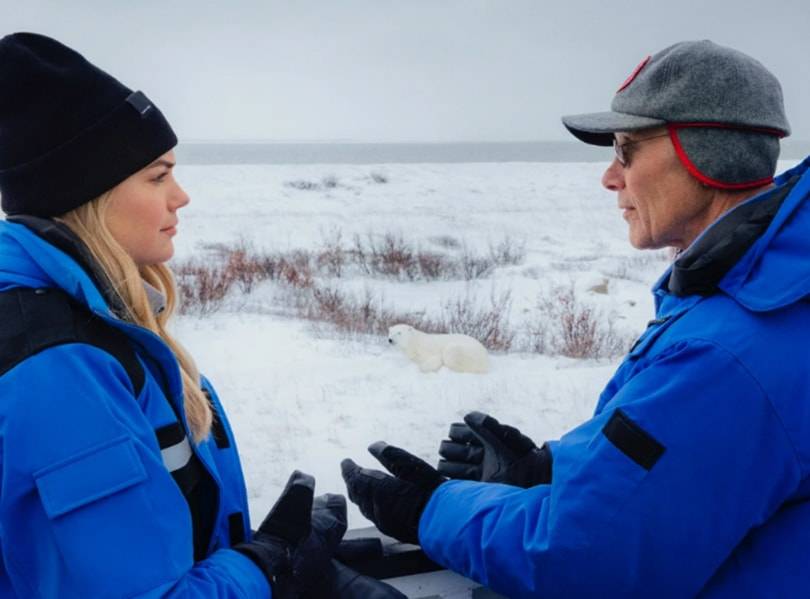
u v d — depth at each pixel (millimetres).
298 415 5453
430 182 37406
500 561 1280
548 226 23297
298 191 32000
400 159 92125
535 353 8609
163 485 1009
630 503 1168
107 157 1097
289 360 7293
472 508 1382
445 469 1791
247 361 7250
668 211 1350
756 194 1309
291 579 1208
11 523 948
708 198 1321
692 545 1157
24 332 977
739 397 1142
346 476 1619
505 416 5578
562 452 1280
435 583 1558
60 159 1078
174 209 1229
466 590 1570
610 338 9070
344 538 1625
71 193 1086
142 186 1150
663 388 1185
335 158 95750
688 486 1150
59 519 924
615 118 1347
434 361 6949
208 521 1213
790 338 1158
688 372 1172
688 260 1281
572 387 6305
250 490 4031
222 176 37281
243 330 8633
